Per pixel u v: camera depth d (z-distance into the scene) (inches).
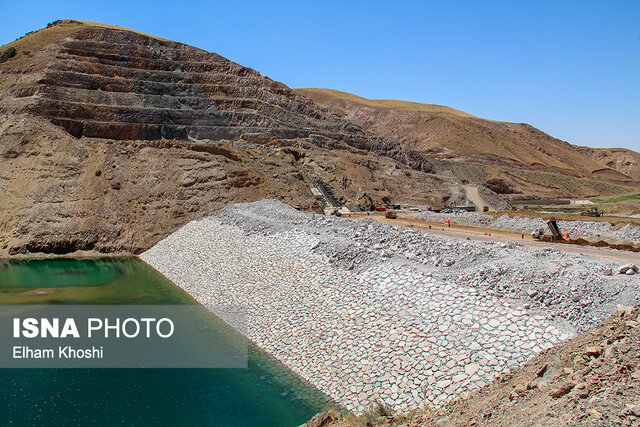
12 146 1808.6
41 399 628.7
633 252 1019.9
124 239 1571.1
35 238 1536.7
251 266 1034.1
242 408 603.5
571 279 656.4
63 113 2367.1
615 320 418.0
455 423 415.2
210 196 1667.1
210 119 2864.2
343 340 703.7
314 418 522.0
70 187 1679.4
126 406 612.1
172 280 1203.2
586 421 290.5
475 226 1676.9
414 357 620.1
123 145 1833.2
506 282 687.7
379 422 516.4
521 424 331.6
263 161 2097.7
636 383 309.1
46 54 2674.7
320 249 956.6
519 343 580.4
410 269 789.9
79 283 1187.9
